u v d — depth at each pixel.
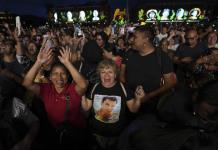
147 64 3.78
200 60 3.88
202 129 1.55
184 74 4.00
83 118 3.37
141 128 1.77
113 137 3.14
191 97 1.65
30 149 2.62
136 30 3.80
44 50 3.41
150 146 1.63
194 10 48.53
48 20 47.19
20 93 3.16
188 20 49.28
